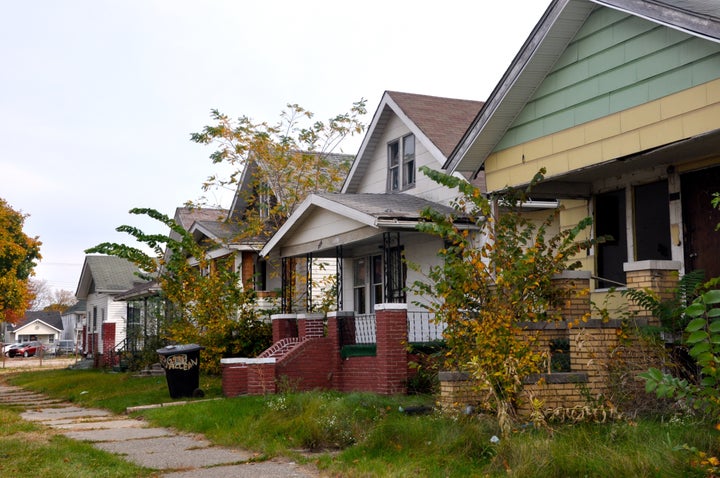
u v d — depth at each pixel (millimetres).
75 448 10758
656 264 10180
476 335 10336
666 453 7121
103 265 48812
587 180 13070
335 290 22484
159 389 20141
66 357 70250
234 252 23156
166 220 21734
